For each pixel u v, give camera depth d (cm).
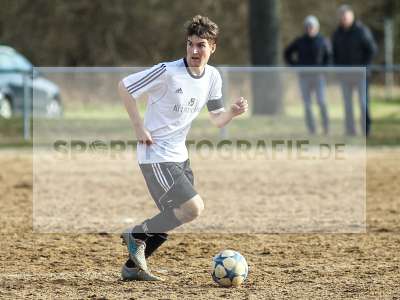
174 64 1747
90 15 8688
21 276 1883
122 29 8706
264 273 1902
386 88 6288
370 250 2186
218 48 8656
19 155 4372
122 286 1773
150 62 8844
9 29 8688
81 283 1806
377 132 4919
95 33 8725
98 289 1747
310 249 2205
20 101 5181
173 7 8706
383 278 1839
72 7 8588
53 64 8744
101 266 2005
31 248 2225
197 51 1734
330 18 8694
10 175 3653
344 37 4694
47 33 8688
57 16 8600
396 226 2536
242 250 2192
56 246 2253
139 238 1808
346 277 1855
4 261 2058
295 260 2059
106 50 8744
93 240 2344
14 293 1712
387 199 3048
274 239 2350
